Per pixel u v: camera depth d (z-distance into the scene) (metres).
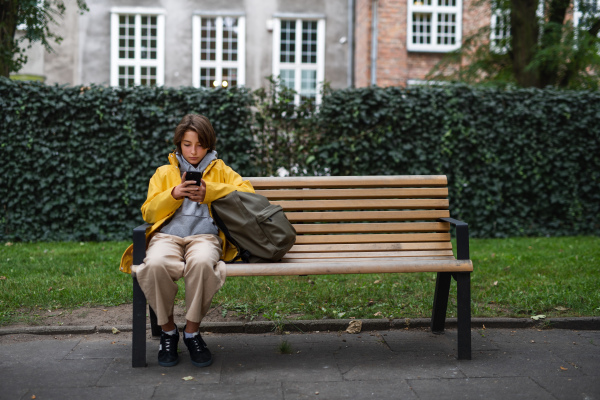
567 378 2.74
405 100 7.71
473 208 8.04
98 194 7.52
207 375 2.80
